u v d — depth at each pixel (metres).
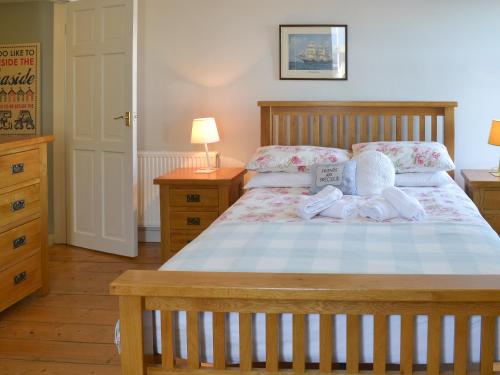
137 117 4.91
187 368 1.96
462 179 4.59
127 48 4.42
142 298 1.93
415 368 1.98
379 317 1.86
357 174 3.66
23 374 2.71
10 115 5.01
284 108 4.58
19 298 3.45
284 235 2.66
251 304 1.89
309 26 4.61
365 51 4.58
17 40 4.94
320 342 1.90
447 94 4.54
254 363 2.04
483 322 1.84
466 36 4.48
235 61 4.74
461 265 2.18
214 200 4.26
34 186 3.59
